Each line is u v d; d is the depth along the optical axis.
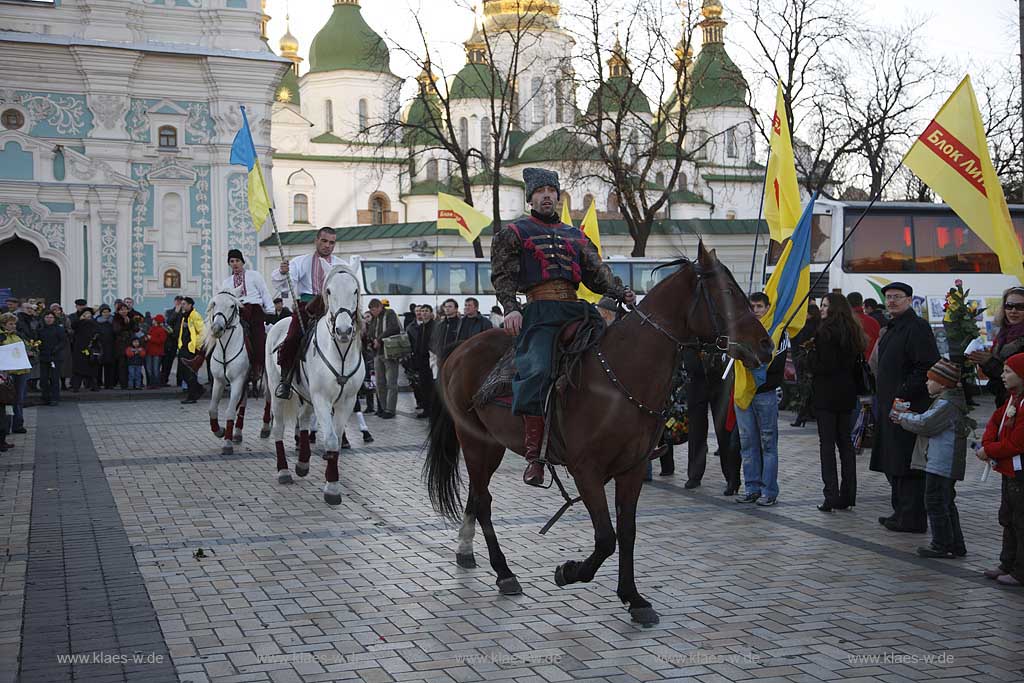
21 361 13.06
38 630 5.88
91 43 34.91
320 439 15.30
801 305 9.84
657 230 41.34
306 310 10.68
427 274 28.89
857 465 13.04
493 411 6.61
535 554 7.82
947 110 8.08
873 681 5.09
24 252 35.66
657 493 10.71
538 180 6.29
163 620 6.09
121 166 36.03
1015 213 23.03
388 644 5.66
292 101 68.81
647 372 5.94
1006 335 7.61
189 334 22.05
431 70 31.81
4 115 35.00
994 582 7.00
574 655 5.47
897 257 22.59
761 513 9.58
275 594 6.67
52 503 9.91
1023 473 6.70
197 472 11.95
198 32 37.19
